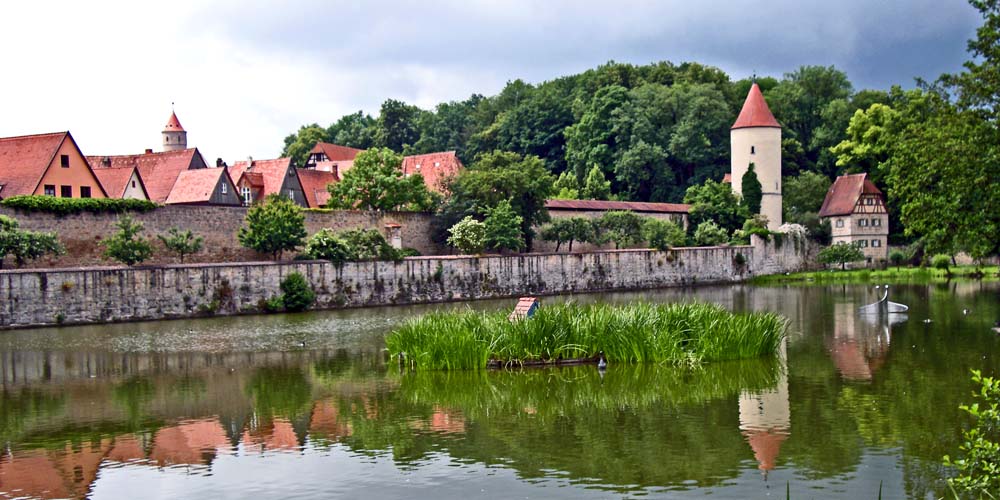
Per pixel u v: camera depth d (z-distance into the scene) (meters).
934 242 48.56
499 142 152.12
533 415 25.92
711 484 19.22
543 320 34.69
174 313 60.19
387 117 169.62
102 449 23.20
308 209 77.94
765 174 112.31
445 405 27.58
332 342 44.59
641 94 135.12
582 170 135.00
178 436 24.38
